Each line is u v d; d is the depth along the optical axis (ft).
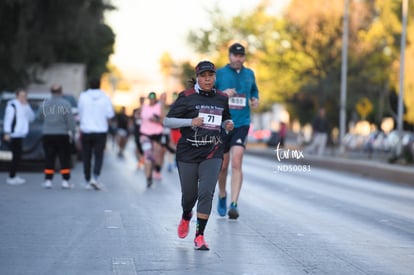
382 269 48.65
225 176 70.28
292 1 280.51
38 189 93.30
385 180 138.41
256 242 57.26
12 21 187.83
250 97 70.33
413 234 65.00
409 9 225.35
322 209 81.87
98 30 229.45
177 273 44.93
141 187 100.58
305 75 291.38
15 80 191.31
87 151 94.94
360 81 279.49
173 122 52.19
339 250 55.16
